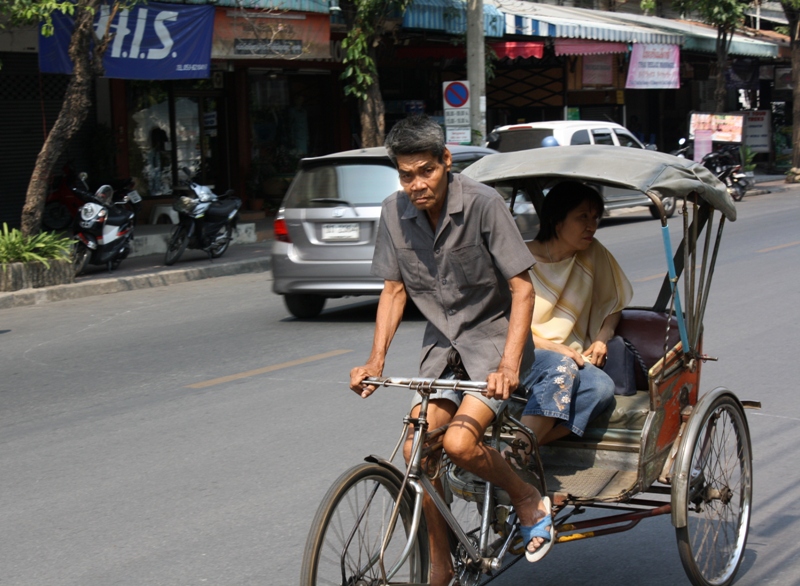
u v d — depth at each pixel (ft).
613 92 93.35
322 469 18.52
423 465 11.50
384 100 80.94
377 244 12.25
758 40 110.01
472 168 14.83
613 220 67.31
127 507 16.88
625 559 14.69
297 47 58.23
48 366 28.66
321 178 33.42
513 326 11.35
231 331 32.99
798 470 18.10
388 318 12.24
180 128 67.67
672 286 13.30
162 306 39.29
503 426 12.42
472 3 59.11
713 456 14.02
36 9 39.06
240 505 16.80
